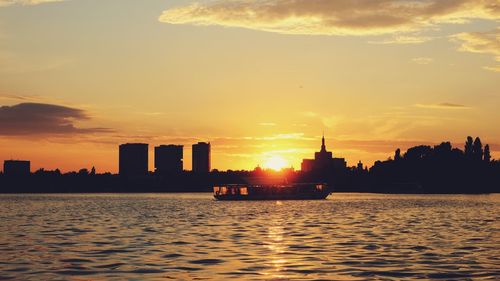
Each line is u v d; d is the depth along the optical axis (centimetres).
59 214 19975
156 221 15700
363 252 8375
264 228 13000
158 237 10762
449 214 19325
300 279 6216
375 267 7000
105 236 11019
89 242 9869
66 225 14238
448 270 6775
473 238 10469
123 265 7181
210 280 6169
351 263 7312
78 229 12850
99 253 8331
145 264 7256
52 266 7112
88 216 18512
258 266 7081
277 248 8875
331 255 8050
